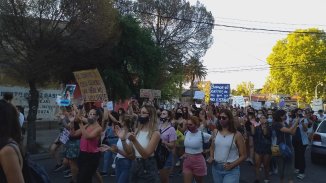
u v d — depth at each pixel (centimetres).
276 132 1058
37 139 2080
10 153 314
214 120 1459
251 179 1186
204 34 4253
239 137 667
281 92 6244
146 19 4016
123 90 2342
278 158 1062
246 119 1448
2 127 323
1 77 2281
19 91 2348
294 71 5878
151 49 2434
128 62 2409
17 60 1547
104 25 1631
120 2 3553
